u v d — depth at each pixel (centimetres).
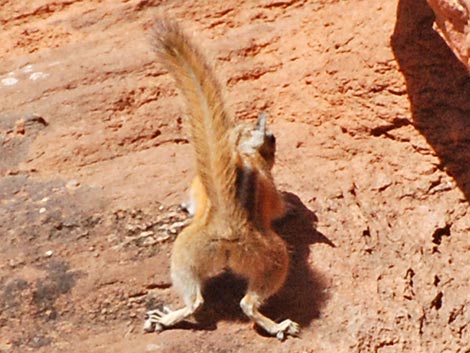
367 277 1247
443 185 1374
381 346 1180
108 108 1470
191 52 1153
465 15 1166
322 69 1505
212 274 1191
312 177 1372
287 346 1155
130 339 1164
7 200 1332
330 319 1194
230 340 1156
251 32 1594
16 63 1591
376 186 1370
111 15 1653
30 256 1252
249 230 1146
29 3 1695
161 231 1282
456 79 1448
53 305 1198
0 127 1445
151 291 1214
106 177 1370
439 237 1320
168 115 1462
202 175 1141
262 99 1500
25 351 1150
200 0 1650
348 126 1445
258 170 1205
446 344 1203
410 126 1427
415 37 1474
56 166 1391
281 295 1212
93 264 1242
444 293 1252
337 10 1587
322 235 1288
